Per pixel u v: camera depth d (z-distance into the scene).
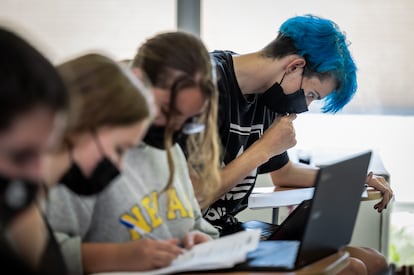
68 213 1.95
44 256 1.58
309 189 3.26
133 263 1.89
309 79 2.91
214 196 2.75
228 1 3.99
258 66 2.91
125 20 3.94
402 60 4.07
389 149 4.13
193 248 2.05
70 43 3.91
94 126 1.61
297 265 1.96
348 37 4.05
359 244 3.93
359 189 2.23
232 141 2.94
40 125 1.11
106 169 1.64
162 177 2.25
